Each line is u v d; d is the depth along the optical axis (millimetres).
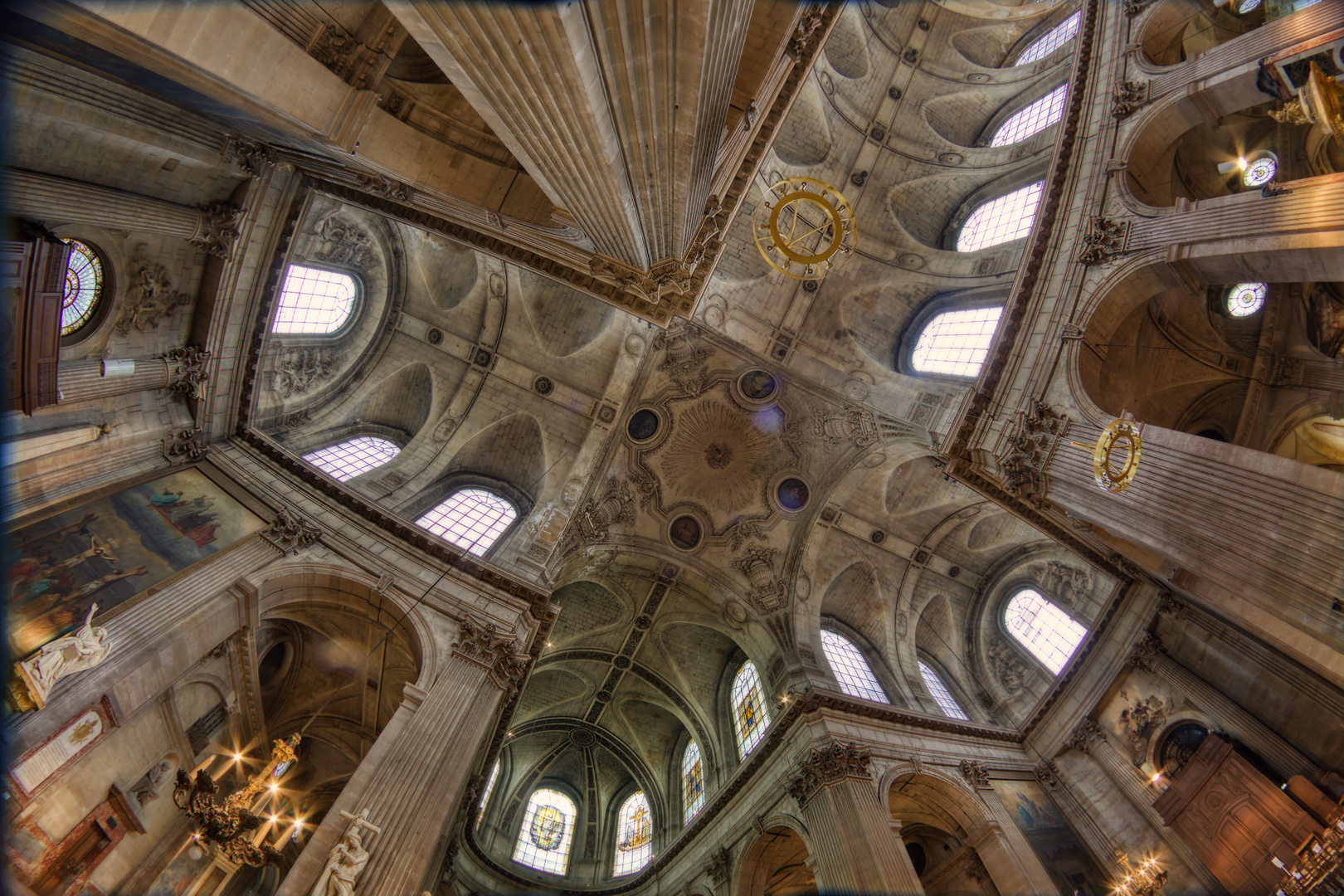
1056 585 21422
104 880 9758
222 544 12445
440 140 10914
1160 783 15555
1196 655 15977
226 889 12211
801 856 19219
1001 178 20641
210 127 11492
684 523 22906
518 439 22234
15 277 8273
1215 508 9789
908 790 17203
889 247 20906
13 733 8031
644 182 8266
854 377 20047
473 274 21328
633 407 22062
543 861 23484
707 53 6520
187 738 11453
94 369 11461
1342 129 10281
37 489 10211
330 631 14484
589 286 13164
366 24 9352
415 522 18016
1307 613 8719
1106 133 14297
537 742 26312
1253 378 14961
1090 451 11930
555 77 5531
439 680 12500
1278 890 11492
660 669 24812
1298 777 12867
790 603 21000
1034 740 19188
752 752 19359
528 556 18141
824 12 11617
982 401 14977
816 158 21047
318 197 17266
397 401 21750
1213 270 11531
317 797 14688
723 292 20469
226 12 7070
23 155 9148
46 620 9031
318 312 19094
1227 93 12125
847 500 22094
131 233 12031
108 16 5547
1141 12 14711
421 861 9578
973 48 23328
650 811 24719
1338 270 9938
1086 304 13414
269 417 17781
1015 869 15328
